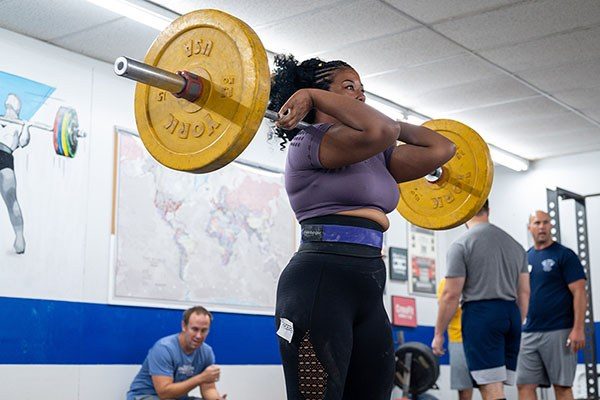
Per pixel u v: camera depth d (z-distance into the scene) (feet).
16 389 14.97
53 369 15.58
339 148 5.79
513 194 26.89
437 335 14.60
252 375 19.63
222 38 5.78
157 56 6.15
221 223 19.26
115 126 17.28
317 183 5.99
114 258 16.88
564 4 15.17
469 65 18.39
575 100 20.94
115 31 15.84
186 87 5.73
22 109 15.57
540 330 17.83
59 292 15.84
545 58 18.01
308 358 5.64
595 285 24.84
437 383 25.44
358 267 5.88
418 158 6.84
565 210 25.72
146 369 16.38
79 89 16.72
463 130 8.11
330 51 17.43
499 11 15.43
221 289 19.11
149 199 17.70
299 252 6.04
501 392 13.80
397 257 24.76
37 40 16.07
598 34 16.65
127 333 16.98
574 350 17.53
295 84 6.58
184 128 5.90
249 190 20.08
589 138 24.34
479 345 13.88
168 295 17.87
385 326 6.00
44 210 15.75
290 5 14.97
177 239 18.20
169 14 15.05
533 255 18.19
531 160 26.68
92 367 16.26
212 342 18.76
